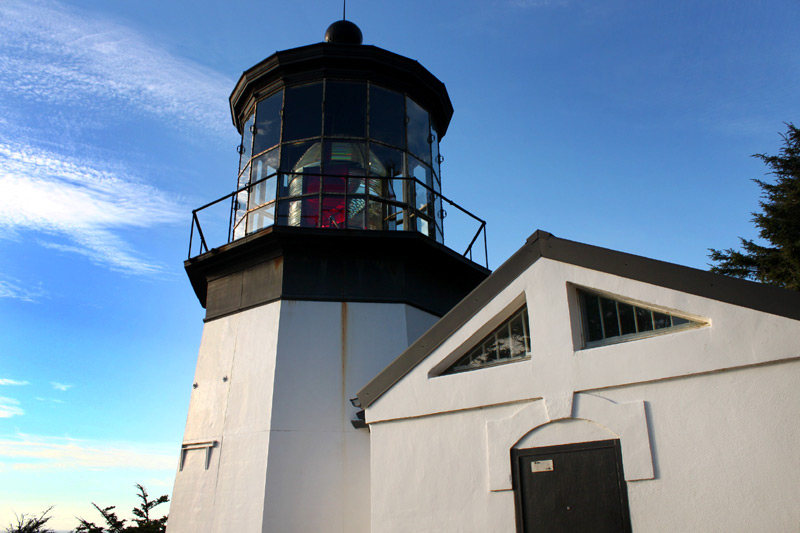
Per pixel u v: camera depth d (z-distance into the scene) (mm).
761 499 5629
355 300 11383
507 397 7129
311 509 9867
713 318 6207
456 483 7223
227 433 10742
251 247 11516
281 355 10812
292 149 12477
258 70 13086
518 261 7523
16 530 16031
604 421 6512
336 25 14859
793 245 19047
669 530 5949
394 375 7996
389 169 12633
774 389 5793
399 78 13188
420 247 11617
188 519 10516
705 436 5996
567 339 6941
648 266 6691
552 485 6664
